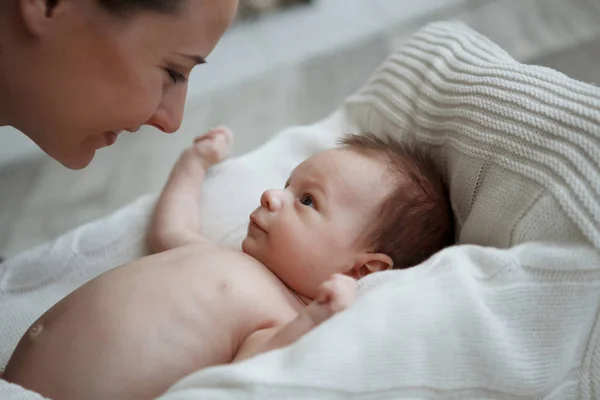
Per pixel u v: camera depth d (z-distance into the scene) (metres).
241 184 1.02
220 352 0.73
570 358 0.66
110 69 0.62
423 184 0.89
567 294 0.65
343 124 1.09
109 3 0.57
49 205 1.90
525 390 0.63
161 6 0.59
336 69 2.27
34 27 0.58
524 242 0.69
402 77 1.00
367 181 0.87
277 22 2.44
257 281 0.79
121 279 0.75
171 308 0.72
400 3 2.44
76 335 0.70
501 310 0.63
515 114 0.76
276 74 2.32
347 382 0.55
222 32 0.66
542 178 0.70
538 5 2.19
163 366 0.69
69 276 0.93
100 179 1.97
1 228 1.83
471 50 0.93
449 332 0.60
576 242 0.66
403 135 0.98
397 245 0.87
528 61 1.87
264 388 0.53
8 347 0.84
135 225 0.97
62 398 0.67
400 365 0.58
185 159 1.03
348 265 0.85
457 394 0.60
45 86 0.63
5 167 2.12
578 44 1.90
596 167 0.66
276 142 1.08
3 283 0.91
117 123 0.67
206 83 2.33
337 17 2.45
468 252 0.68
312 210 0.86
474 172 0.81
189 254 0.81
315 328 0.58
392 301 0.60
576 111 0.70
